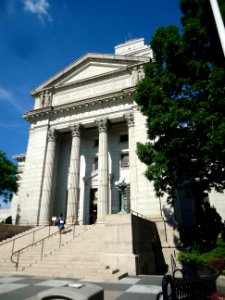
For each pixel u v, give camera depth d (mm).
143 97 16156
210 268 6637
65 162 30250
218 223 16609
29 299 7230
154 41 16297
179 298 5262
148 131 16188
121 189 16031
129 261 12461
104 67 31203
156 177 16203
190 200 24547
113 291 8344
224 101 11109
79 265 12406
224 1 12227
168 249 18703
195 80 14320
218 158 11539
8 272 12469
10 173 26109
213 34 13742
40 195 26422
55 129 29531
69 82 32062
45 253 15211
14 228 21484
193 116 12117
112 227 13750
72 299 3637
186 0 15008
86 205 27234
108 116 27156
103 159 25203
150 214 20891
